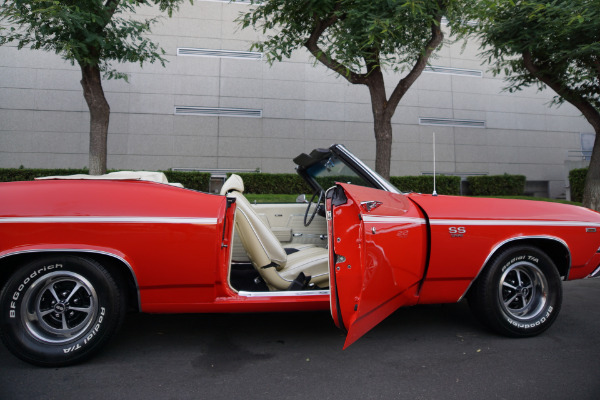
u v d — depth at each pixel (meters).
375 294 2.56
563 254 3.15
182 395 2.17
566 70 10.17
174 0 9.11
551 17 8.61
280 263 3.04
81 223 2.39
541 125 17.19
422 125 15.96
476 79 16.55
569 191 15.47
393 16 6.99
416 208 2.93
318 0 7.47
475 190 15.48
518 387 2.26
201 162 14.34
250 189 13.38
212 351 2.80
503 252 2.95
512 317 2.98
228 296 2.68
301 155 3.77
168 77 14.20
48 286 2.44
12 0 6.72
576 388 2.24
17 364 2.54
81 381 2.32
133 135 13.89
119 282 2.54
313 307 2.80
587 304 4.06
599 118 10.73
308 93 15.18
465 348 2.85
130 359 2.65
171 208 2.54
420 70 8.91
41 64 13.34
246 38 14.73
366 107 15.59
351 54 7.44
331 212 2.58
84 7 7.14
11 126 13.09
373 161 15.58
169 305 2.59
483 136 16.55
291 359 2.67
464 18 8.81
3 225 2.31
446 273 2.86
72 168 13.41
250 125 14.73
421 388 2.26
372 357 2.70
